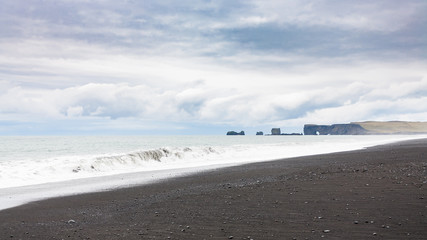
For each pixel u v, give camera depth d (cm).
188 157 3312
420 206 772
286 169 1908
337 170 1639
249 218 750
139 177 1884
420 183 1091
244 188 1222
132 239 632
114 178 1870
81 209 992
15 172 1962
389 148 3809
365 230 603
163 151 3153
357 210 759
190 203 983
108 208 990
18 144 6638
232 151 4019
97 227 747
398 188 1017
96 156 2658
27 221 842
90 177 1944
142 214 864
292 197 971
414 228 602
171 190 1305
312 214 750
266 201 935
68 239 656
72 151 4572
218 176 1748
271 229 650
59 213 940
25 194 1338
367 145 5138
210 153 3678
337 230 613
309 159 2622
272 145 5297
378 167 1650
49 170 2069
